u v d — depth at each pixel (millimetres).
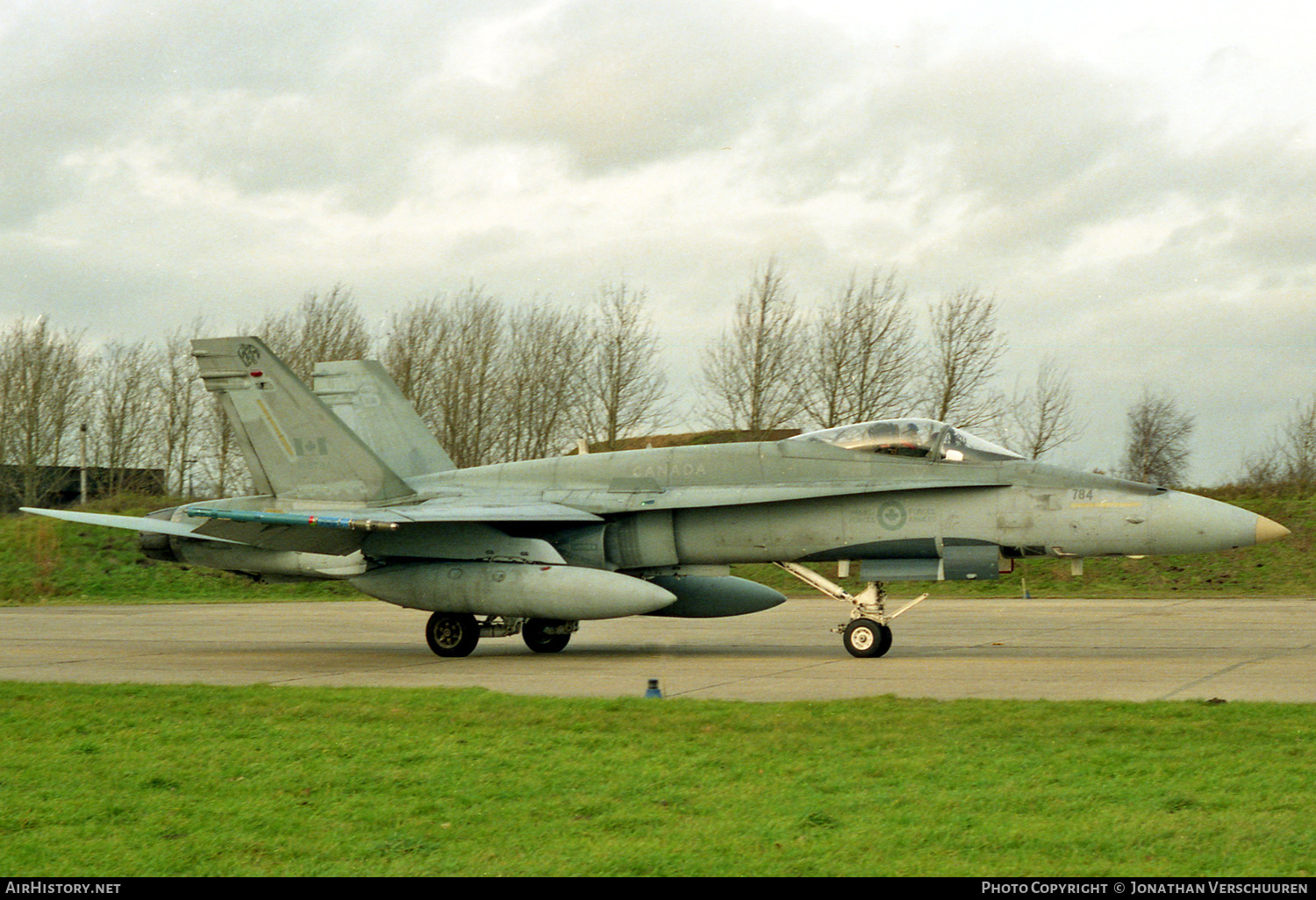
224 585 33719
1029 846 5223
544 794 6340
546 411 41969
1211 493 39000
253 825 5793
